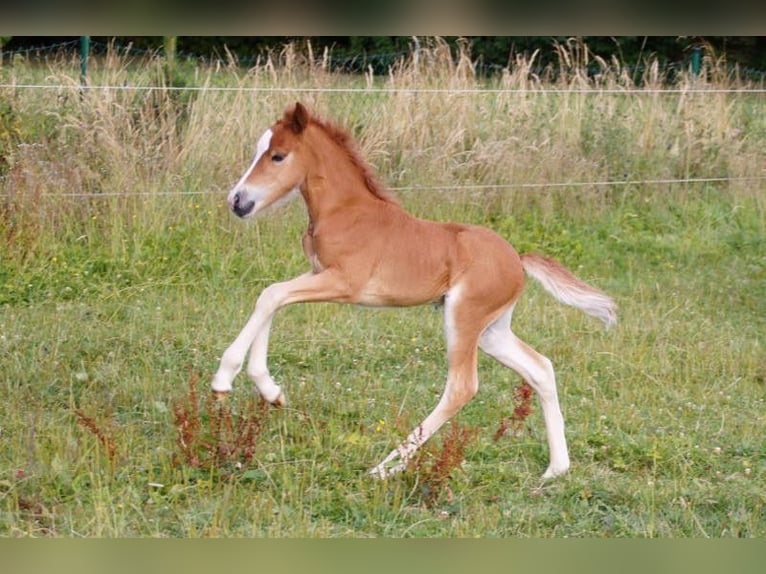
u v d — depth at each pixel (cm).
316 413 605
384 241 555
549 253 985
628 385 688
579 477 549
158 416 588
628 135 1134
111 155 916
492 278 559
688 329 802
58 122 924
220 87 1041
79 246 870
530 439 593
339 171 559
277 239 919
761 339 807
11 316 744
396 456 537
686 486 541
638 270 975
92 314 762
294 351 712
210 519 476
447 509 506
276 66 1202
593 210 1068
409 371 696
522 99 1095
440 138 1054
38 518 473
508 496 524
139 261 863
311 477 517
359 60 1517
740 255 1031
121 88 941
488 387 671
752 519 507
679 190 1120
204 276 865
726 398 676
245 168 967
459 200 1019
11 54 1165
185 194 922
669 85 1415
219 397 532
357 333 750
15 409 582
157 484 501
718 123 1184
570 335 776
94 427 514
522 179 1059
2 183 888
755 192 1153
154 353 688
